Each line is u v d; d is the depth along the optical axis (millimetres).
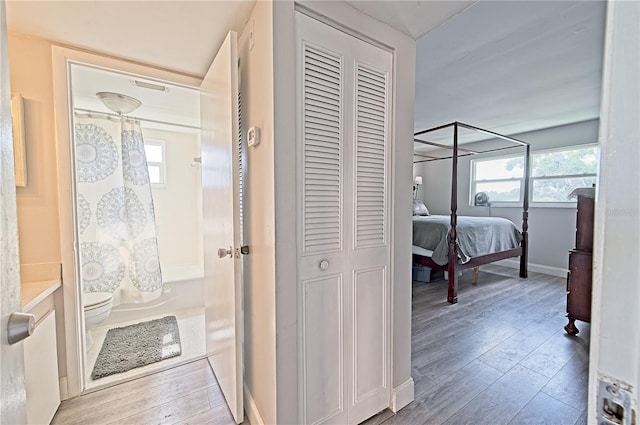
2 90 506
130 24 1461
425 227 3711
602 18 1835
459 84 2877
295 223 1229
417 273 4176
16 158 1520
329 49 1286
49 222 1621
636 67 312
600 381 346
